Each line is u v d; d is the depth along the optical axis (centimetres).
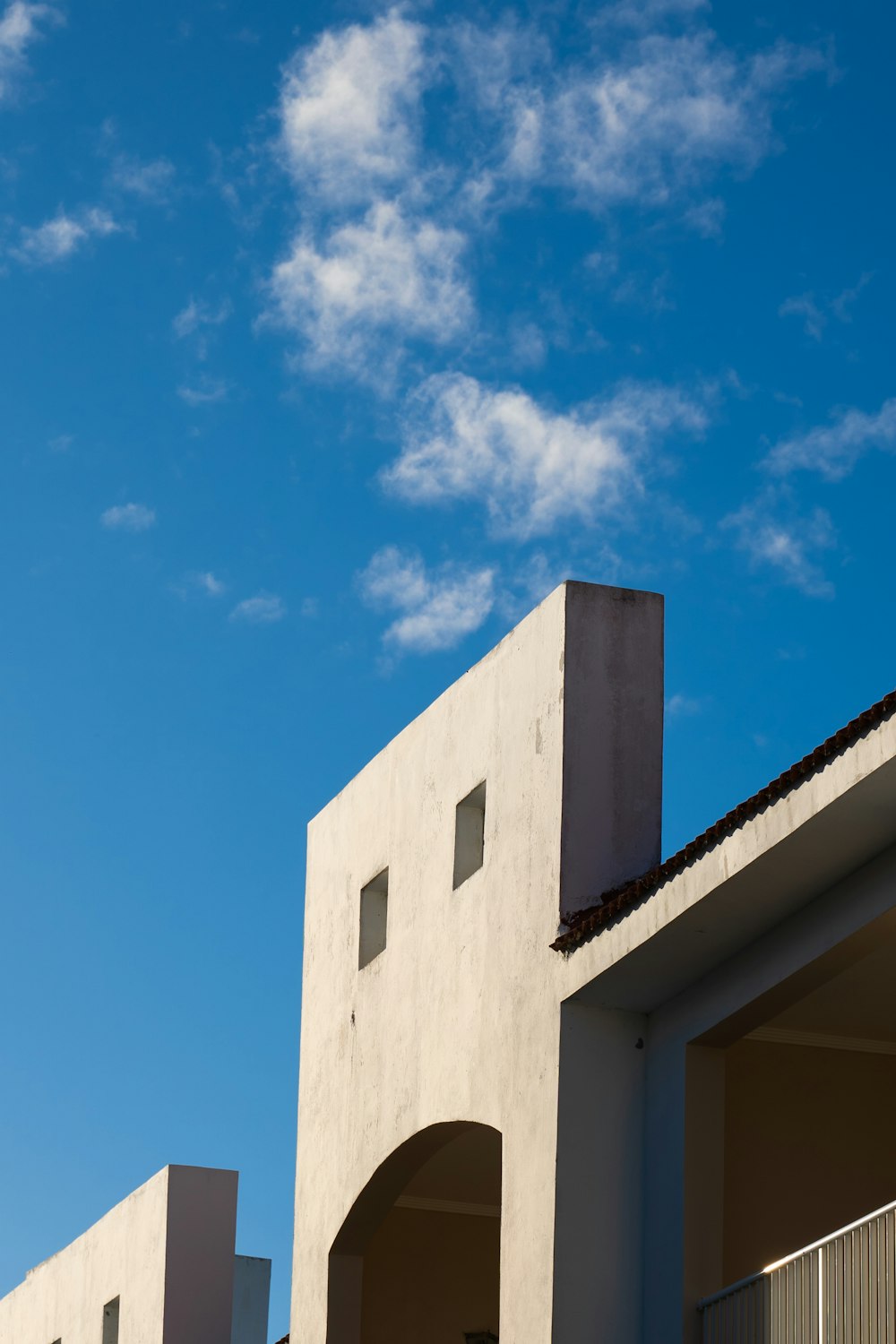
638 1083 1625
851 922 1423
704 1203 1552
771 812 1391
